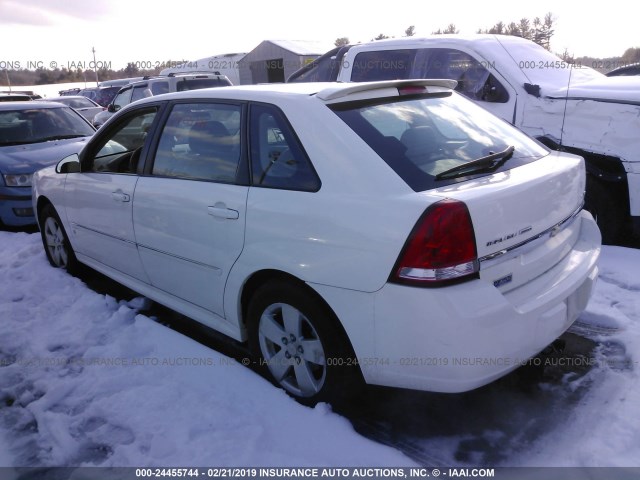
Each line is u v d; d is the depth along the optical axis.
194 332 3.90
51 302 4.31
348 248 2.46
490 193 2.39
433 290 2.27
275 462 2.48
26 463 2.61
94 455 2.64
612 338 3.44
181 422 2.76
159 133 3.60
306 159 2.72
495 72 5.83
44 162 6.80
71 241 4.66
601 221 4.98
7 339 3.79
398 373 2.46
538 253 2.64
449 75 6.29
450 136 2.93
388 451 2.50
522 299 2.51
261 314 2.98
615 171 4.83
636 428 2.59
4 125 7.55
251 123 3.02
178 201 3.29
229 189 3.01
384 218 2.37
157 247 3.54
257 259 2.83
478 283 2.33
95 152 4.25
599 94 4.88
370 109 2.89
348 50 7.50
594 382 3.02
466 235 2.28
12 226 6.83
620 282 4.23
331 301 2.55
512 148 2.96
